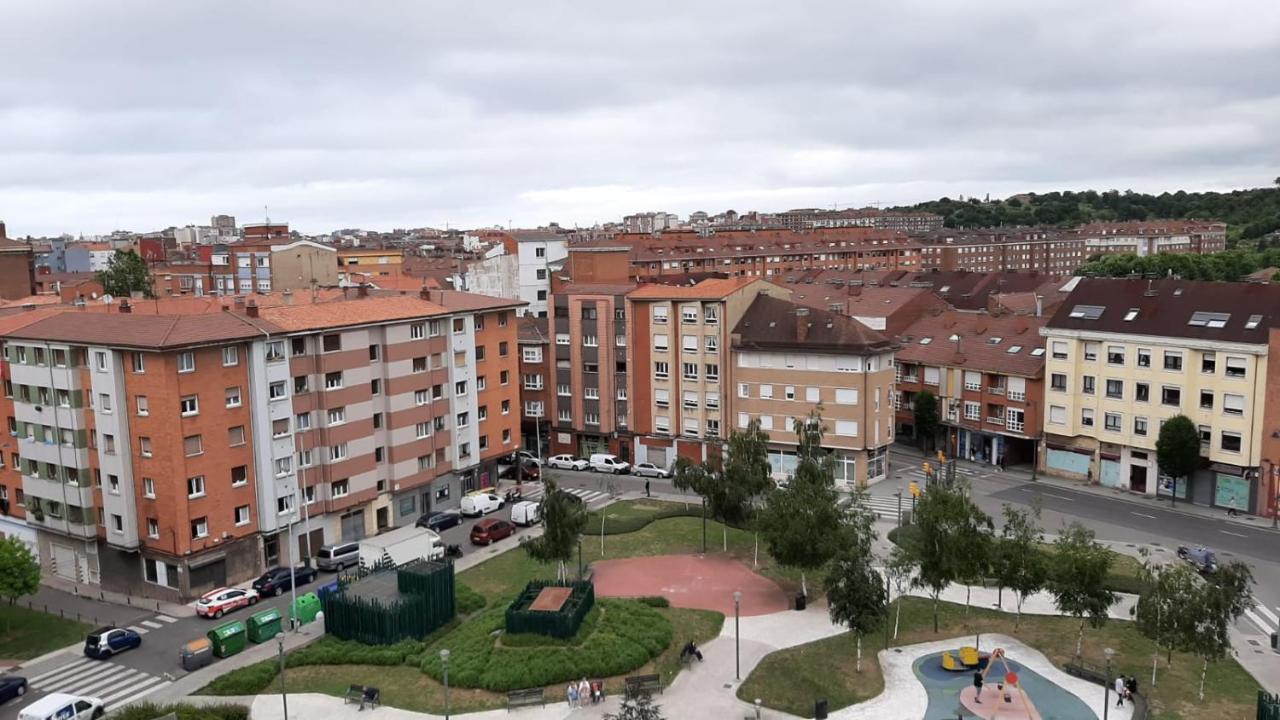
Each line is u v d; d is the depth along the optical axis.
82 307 80.69
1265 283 80.25
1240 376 76.88
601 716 44.28
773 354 90.75
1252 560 66.31
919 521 55.78
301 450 70.56
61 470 67.81
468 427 85.81
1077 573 48.94
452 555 71.38
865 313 113.06
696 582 63.69
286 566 69.38
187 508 62.94
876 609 49.62
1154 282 86.88
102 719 46.12
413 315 78.62
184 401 62.66
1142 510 79.19
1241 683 48.03
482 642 51.25
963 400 98.38
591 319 99.75
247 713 45.97
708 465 70.81
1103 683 47.97
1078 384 87.94
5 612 63.03
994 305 114.69
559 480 94.75
